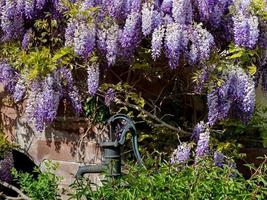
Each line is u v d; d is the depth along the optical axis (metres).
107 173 3.09
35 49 4.50
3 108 5.11
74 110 4.45
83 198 3.71
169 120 4.64
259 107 4.80
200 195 2.57
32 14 4.49
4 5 4.58
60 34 4.46
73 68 4.39
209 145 4.24
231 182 2.63
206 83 4.14
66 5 4.29
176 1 4.04
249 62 4.24
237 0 4.19
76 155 4.68
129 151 4.31
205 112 4.56
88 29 4.16
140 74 4.46
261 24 4.21
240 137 4.72
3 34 4.66
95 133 4.58
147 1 4.11
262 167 2.97
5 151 4.85
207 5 4.16
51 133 4.80
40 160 4.89
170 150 4.50
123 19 4.19
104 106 4.50
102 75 4.38
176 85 4.50
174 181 2.66
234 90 4.14
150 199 2.55
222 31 4.25
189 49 4.10
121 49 4.18
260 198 2.57
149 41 4.22
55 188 3.39
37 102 4.34
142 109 4.40
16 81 4.65
